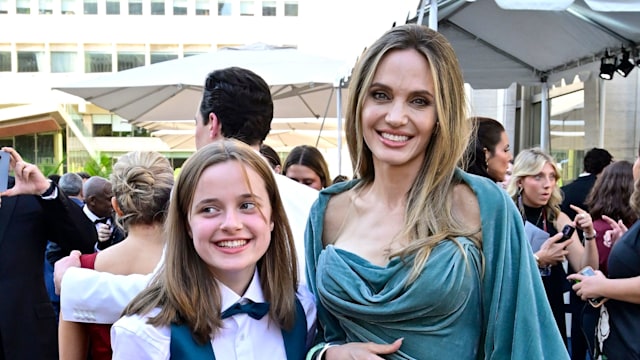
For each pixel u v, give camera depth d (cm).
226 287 130
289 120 770
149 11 3872
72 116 2817
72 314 164
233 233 123
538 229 278
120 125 3328
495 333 108
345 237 130
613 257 215
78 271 168
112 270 173
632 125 651
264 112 199
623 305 205
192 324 121
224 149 130
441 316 108
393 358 112
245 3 3950
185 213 128
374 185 132
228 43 3950
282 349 133
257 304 130
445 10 435
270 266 137
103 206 396
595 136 673
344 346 118
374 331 116
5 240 230
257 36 3953
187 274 126
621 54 485
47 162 2703
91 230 246
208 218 124
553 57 555
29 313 232
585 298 212
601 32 461
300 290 144
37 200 238
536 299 109
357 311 114
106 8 3828
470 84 609
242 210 127
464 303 108
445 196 117
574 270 283
